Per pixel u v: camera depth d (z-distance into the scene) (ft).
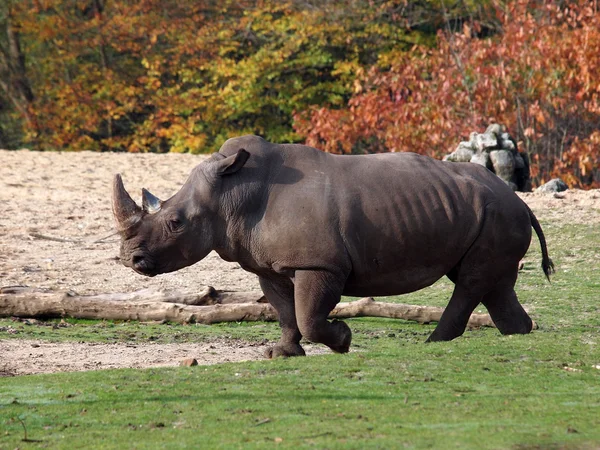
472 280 83.25
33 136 351.05
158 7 348.18
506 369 71.41
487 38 273.33
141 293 111.65
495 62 248.73
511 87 237.04
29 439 55.98
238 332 103.19
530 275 134.00
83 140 346.74
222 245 81.61
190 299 111.04
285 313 84.12
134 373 71.97
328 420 57.36
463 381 67.72
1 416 60.95
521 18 245.04
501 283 84.79
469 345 79.20
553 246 149.79
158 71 339.98
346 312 108.58
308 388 65.77
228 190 80.64
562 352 76.89
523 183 192.13
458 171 84.28
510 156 187.73
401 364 72.84
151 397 64.03
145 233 80.94
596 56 222.69
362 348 91.09
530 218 87.10
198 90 330.75
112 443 54.29
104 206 183.93
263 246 79.97
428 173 82.48
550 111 238.27
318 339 79.25
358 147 291.58
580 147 222.89
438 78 250.98
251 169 80.84
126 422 58.59
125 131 364.17
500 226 82.69
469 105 239.71
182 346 95.04
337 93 324.60
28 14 343.46
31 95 359.25
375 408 60.13
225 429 56.08
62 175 210.79
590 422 56.18
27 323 106.42
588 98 232.32
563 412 58.65
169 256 81.25
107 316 108.68
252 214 80.43
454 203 81.66
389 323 107.86
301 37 318.04
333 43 318.04
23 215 175.11
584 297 119.34
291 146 82.48
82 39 348.38
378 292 82.64
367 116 246.06
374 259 80.23
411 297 123.34
